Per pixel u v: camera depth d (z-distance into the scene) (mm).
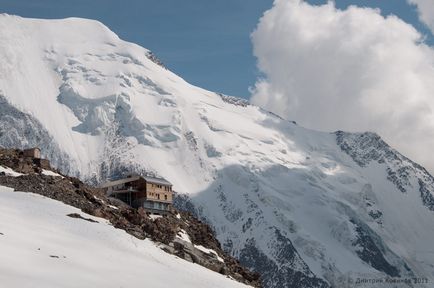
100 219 129375
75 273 84812
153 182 191500
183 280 102125
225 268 143625
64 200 135375
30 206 119812
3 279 73062
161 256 118562
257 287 154250
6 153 158000
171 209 192125
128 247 114000
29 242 93938
